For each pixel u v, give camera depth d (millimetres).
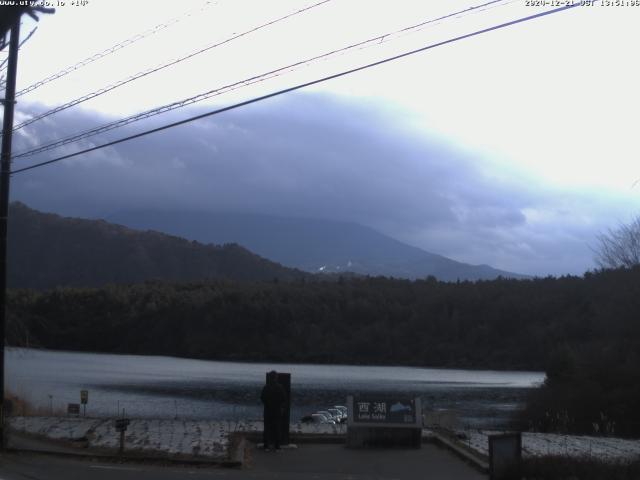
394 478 13281
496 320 107750
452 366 105625
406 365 112375
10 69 17781
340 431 20125
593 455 16094
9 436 17500
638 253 53625
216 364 108062
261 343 120062
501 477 12672
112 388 65688
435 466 14602
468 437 18812
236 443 17016
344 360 114625
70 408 24156
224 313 123938
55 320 123562
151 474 13422
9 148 17875
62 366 91625
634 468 13602
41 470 13797
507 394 67625
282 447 16719
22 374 76250
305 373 94875
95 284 162625
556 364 48094
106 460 15281
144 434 19375
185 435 19078
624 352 46875
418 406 17156
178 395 62344
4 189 17922
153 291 133750
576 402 43250
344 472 13922
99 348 123875
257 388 69938
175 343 123250
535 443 19344
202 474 13523
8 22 11094
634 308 48906
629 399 41781
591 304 83438
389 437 16859
